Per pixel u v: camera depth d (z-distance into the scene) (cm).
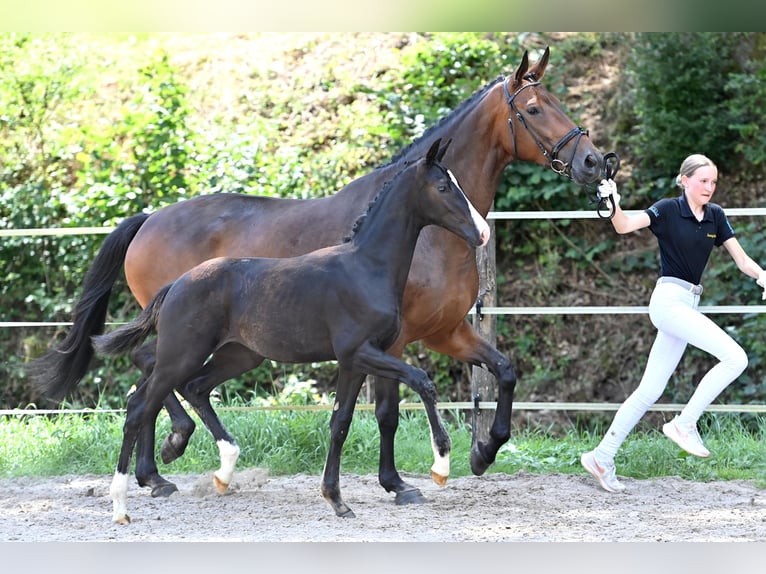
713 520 813
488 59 1711
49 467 1114
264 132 1745
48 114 1780
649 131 1642
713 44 1608
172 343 816
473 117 917
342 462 1105
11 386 1645
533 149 905
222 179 1599
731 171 1664
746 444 1127
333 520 814
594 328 1628
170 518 838
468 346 941
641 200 1672
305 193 1606
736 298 1557
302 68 1877
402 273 805
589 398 1595
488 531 764
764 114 1597
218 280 818
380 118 1720
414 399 1589
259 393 1587
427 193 791
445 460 864
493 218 1112
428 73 1717
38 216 1658
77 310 1038
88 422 1270
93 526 803
